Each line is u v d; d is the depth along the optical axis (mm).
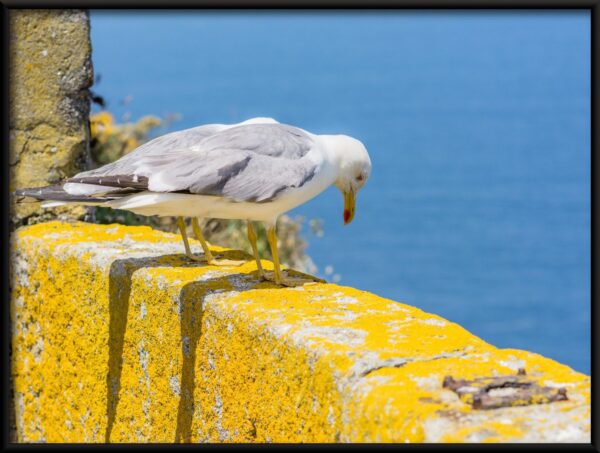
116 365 10133
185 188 9117
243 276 9766
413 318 8102
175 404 9305
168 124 17484
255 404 8172
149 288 9609
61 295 10969
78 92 12805
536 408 6445
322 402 7309
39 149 12633
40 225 12219
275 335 7898
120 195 9266
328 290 9094
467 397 6539
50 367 11273
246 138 9648
